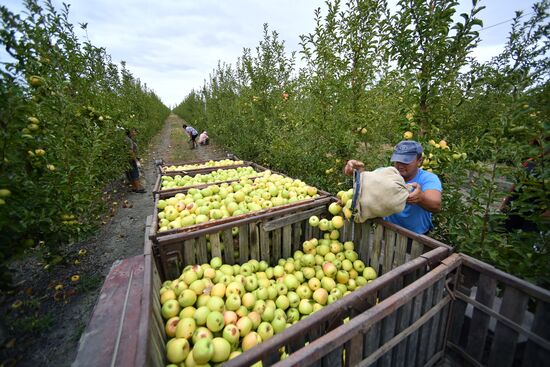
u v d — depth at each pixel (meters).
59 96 3.61
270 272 2.78
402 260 2.34
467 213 2.57
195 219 2.98
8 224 1.98
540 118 1.96
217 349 1.69
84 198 3.65
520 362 1.66
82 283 3.44
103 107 6.32
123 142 7.46
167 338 1.87
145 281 1.64
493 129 2.19
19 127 2.05
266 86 7.65
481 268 1.68
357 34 3.76
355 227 2.88
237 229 2.78
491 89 4.99
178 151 15.04
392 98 3.70
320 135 4.71
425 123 3.03
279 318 2.18
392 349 1.56
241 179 4.36
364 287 1.45
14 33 2.52
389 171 2.21
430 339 1.81
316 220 3.07
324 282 2.64
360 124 3.96
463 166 2.57
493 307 1.73
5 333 2.52
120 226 5.34
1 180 1.91
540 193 1.84
